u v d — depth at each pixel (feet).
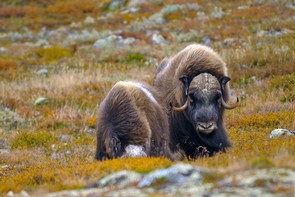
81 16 503.61
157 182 77.87
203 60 118.32
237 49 277.85
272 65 239.30
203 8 433.07
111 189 79.20
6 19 521.24
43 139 185.47
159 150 113.39
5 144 185.78
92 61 322.14
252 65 248.73
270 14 369.71
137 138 106.73
